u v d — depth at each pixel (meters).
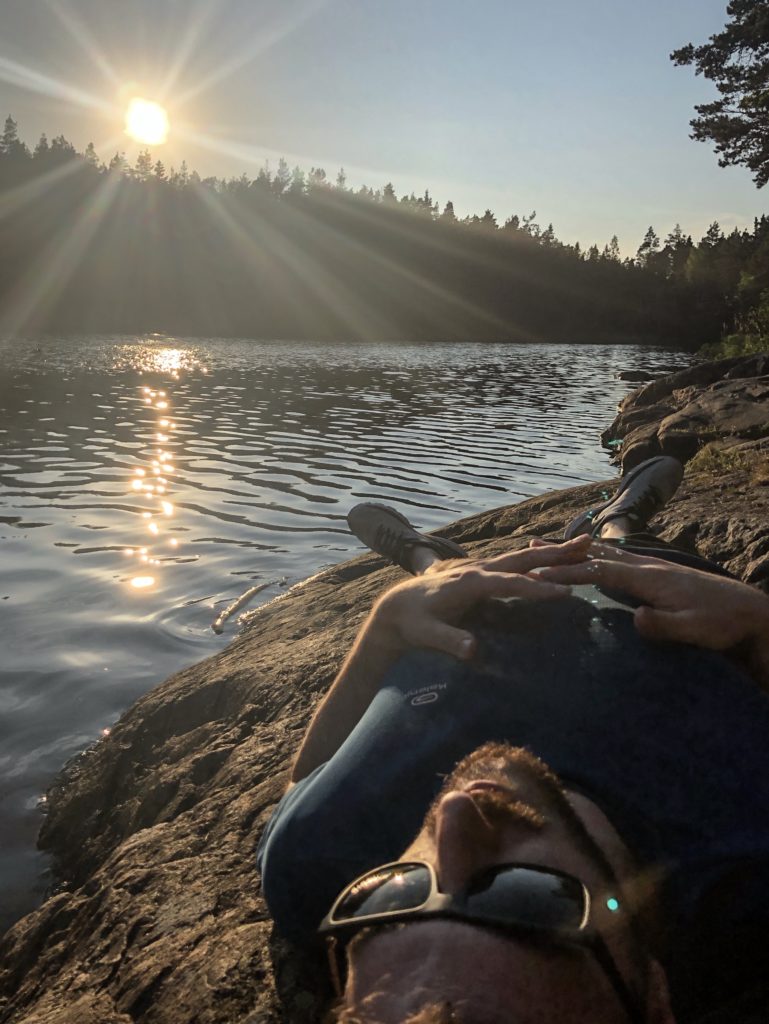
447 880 0.80
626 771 1.17
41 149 127.19
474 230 132.75
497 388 23.44
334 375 25.98
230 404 16.84
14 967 2.07
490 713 1.25
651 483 2.62
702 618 1.31
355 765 1.29
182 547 6.41
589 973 0.77
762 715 1.24
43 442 11.27
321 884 1.25
